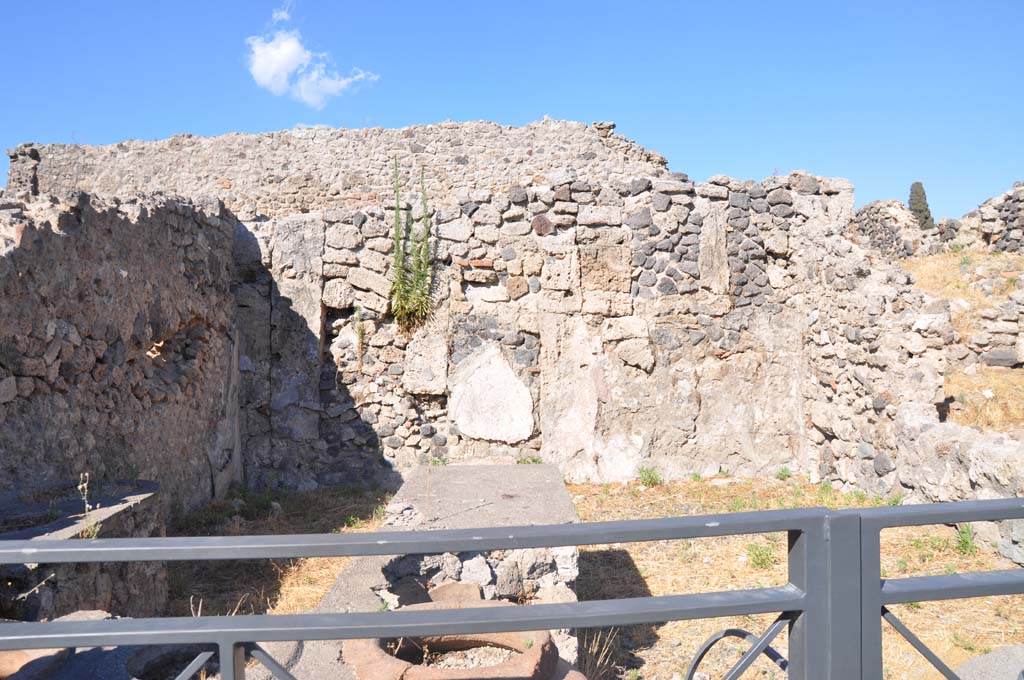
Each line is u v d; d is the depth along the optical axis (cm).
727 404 866
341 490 809
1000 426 700
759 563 512
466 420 853
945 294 1020
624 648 394
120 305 559
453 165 1745
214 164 1753
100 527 358
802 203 869
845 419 759
